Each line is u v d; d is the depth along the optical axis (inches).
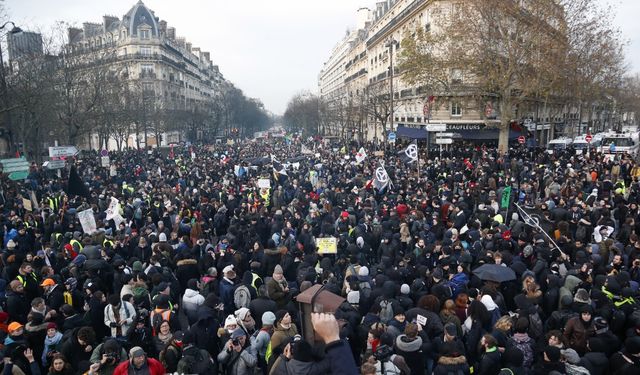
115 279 392.5
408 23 2151.8
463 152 1430.9
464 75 1497.3
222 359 266.4
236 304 351.3
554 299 333.1
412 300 348.2
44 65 1305.4
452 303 304.0
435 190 764.6
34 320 297.9
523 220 574.6
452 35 1421.0
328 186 866.8
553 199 671.1
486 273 359.6
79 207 675.4
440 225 556.7
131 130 2551.7
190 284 358.6
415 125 2094.0
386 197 727.7
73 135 1397.6
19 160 826.8
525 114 1966.0
